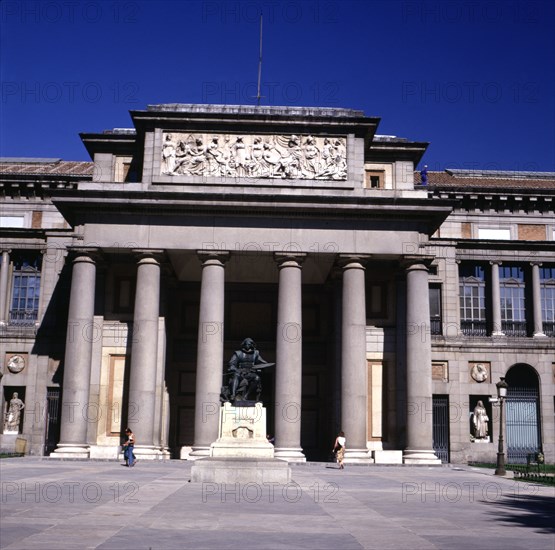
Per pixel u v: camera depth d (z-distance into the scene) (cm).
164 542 1609
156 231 5350
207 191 5378
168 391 6006
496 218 7044
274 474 3083
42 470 3866
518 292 6944
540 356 6700
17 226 6800
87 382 5272
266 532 1791
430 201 5378
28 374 6312
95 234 5341
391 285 5928
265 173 5484
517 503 2712
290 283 5319
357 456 5147
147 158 5484
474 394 6588
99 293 5744
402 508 2433
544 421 6631
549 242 6825
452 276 6731
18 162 7550
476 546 1655
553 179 7769
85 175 6788
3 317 6562
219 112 5512
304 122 5531
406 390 5394
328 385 6253
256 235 5359
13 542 1562
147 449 5125
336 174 5509
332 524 1967
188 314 6381
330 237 5388
